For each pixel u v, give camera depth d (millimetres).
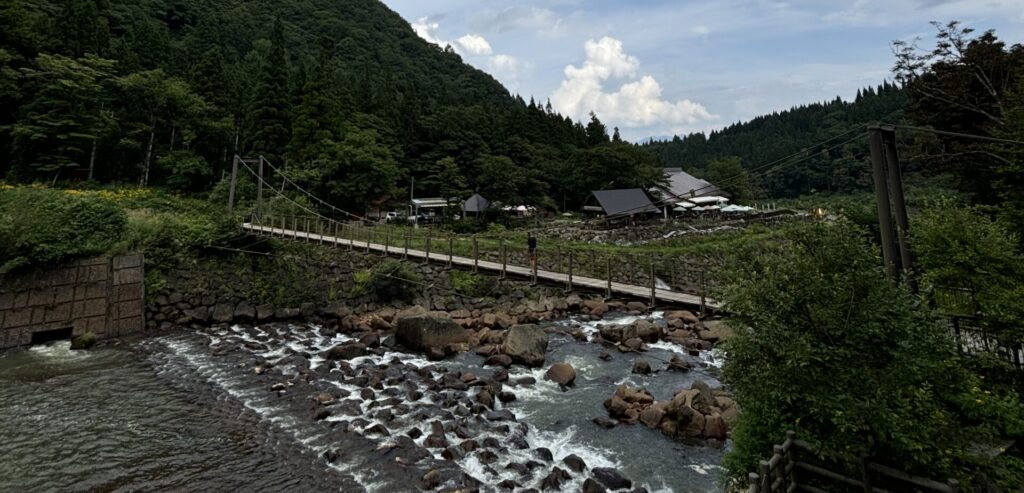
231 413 9625
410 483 7164
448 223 35719
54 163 25516
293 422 9195
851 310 4414
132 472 7512
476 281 21594
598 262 24219
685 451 8180
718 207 45562
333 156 31562
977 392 4688
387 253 17297
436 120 50500
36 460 7820
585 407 10070
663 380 11508
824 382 4406
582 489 6996
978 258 6035
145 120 32156
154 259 17703
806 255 4918
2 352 13875
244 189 29609
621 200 42094
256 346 14383
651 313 18781
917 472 4457
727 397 9469
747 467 5348
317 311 18891
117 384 11266
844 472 4793
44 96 25672
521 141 52719
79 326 15336
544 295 21156
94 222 17219
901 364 4238
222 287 18562
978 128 12289
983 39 12742
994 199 12570
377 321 16672
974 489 4320
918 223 6895
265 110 33625
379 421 9172
